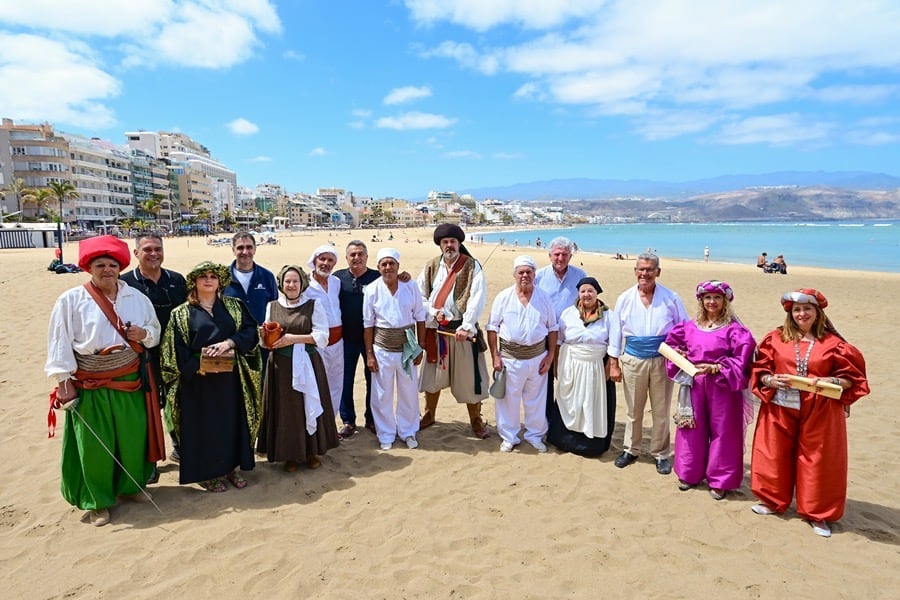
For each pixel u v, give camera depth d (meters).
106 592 3.03
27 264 26.09
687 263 37.50
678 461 4.39
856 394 3.59
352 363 5.50
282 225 141.50
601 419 4.95
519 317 5.02
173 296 4.54
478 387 5.39
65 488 3.78
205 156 155.12
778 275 26.31
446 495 4.24
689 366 4.15
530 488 4.38
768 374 3.90
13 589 3.04
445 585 3.14
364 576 3.21
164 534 3.62
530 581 3.19
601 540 3.62
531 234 133.50
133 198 99.12
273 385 4.49
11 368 7.63
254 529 3.68
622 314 4.75
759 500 4.11
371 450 5.15
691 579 3.22
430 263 5.54
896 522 3.88
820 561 3.39
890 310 14.44
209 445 4.11
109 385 3.74
